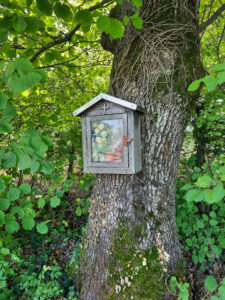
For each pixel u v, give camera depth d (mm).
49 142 1164
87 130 1633
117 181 1847
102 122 1580
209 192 1199
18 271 1953
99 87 3879
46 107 3117
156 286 1646
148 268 1688
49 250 2352
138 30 1759
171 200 1926
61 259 2258
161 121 1724
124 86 1805
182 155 3029
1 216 1242
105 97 1505
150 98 1721
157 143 1750
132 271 1686
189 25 1729
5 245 2061
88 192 3365
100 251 1833
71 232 2709
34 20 1261
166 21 1697
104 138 1586
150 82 1712
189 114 1881
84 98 3484
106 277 1736
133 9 1819
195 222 2182
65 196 3316
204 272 2070
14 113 1034
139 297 1617
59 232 2703
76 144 2717
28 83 855
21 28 1196
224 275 1945
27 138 1090
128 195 1813
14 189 1333
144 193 1801
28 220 1385
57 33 2625
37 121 2965
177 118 1753
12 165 1068
